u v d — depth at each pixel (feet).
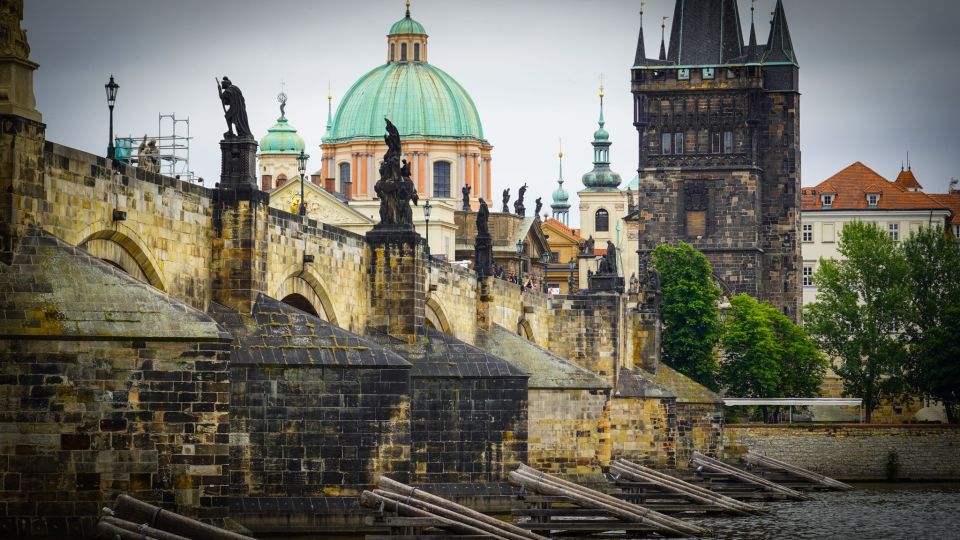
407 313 479.00
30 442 299.58
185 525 296.51
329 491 385.70
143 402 302.25
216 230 385.09
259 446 384.68
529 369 580.30
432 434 470.39
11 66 303.89
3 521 298.56
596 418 574.97
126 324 302.25
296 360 384.88
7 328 299.38
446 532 384.68
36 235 305.53
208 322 304.91
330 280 449.06
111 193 335.06
